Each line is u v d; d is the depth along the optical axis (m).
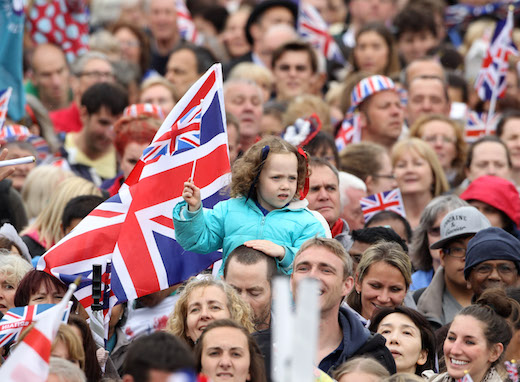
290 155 28.69
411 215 41.81
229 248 28.58
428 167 41.56
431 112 48.94
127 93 46.44
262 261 27.50
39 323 20.61
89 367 25.23
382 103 45.12
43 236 35.53
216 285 26.47
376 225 36.31
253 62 56.44
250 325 26.48
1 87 43.50
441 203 35.50
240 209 28.92
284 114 45.31
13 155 41.53
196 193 27.50
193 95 29.92
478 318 27.00
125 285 29.16
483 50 57.47
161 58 60.84
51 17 54.88
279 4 56.84
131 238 29.41
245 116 44.72
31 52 52.38
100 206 29.78
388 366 26.48
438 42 60.50
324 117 44.94
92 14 63.81
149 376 20.12
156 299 31.28
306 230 28.83
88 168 44.34
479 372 26.92
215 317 26.00
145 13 65.69
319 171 33.38
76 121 49.44
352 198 36.72
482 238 31.38
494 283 30.97
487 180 37.19
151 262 29.38
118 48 55.72
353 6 65.62
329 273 26.25
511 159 44.38
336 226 33.44
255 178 28.64
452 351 27.00
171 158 29.83
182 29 62.62
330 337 26.61
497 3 65.06
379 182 39.62
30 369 20.34
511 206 36.69
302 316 16.36
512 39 56.38
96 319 27.47
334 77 58.50
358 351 26.41
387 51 53.78
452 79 54.03
